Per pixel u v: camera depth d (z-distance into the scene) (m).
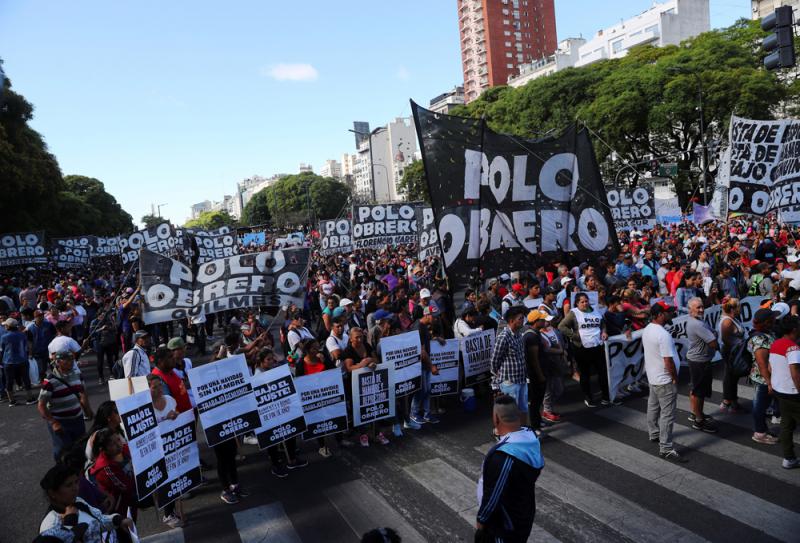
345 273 21.53
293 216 118.31
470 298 10.86
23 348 10.61
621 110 39.91
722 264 13.17
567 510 5.36
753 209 13.52
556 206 11.26
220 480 6.27
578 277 11.67
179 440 5.76
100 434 4.50
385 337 7.80
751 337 6.58
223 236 24.53
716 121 40.72
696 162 44.75
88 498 3.92
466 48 122.12
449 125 9.74
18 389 11.90
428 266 19.64
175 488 5.58
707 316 10.21
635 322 9.03
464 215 9.96
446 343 8.48
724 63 39.62
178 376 6.38
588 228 11.68
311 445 7.68
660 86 39.62
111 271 37.59
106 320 12.40
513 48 115.69
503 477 3.35
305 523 5.44
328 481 6.38
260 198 144.00
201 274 9.30
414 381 7.91
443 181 9.70
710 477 5.89
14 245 28.50
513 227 10.77
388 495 5.93
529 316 7.70
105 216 85.88
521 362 7.05
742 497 5.43
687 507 5.30
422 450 7.15
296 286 9.27
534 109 47.50
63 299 15.51
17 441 8.41
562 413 8.24
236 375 6.26
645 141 43.78
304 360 7.20
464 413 8.55
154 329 13.96
